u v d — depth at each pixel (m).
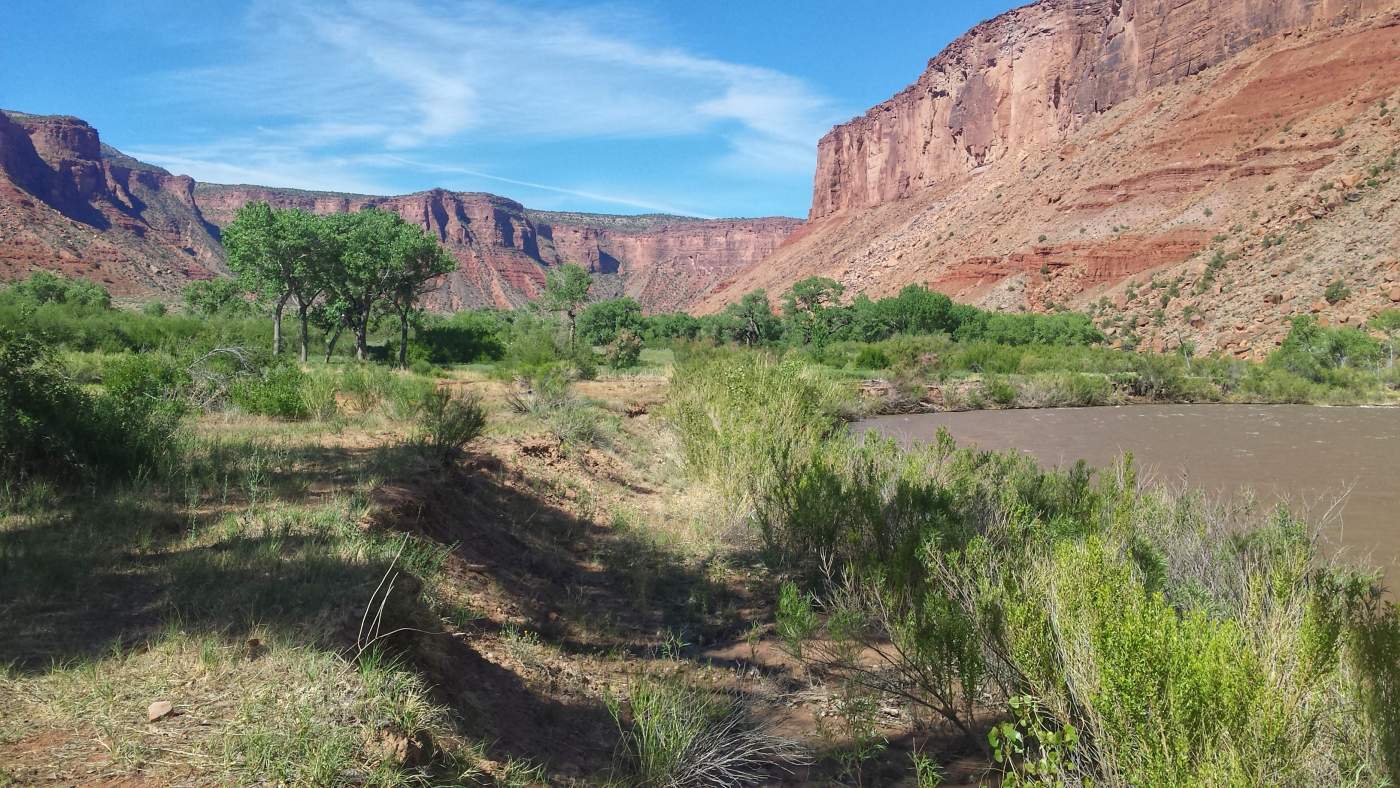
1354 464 18.36
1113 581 3.82
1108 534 6.38
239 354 13.23
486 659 4.86
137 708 3.18
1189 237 102.62
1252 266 83.44
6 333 6.88
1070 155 150.50
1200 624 3.49
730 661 6.02
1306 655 3.32
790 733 4.77
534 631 5.88
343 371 19.73
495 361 48.91
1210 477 16.41
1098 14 170.25
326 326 50.78
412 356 47.12
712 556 8.77
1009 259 124.62
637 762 4.22
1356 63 111.75
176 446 8.00
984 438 24.45
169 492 6.65
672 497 11.89
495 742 3.80
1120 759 3.39
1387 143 87.69
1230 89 126.88
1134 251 107.25
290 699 3.29
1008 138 182.62
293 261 42.28
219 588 4.45
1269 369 46.97
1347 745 3.38
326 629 3.95
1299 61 119.56
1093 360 51.66
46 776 2.71
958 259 141.38
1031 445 22.59
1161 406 38.97
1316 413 34.25
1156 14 151.75
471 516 8.04
